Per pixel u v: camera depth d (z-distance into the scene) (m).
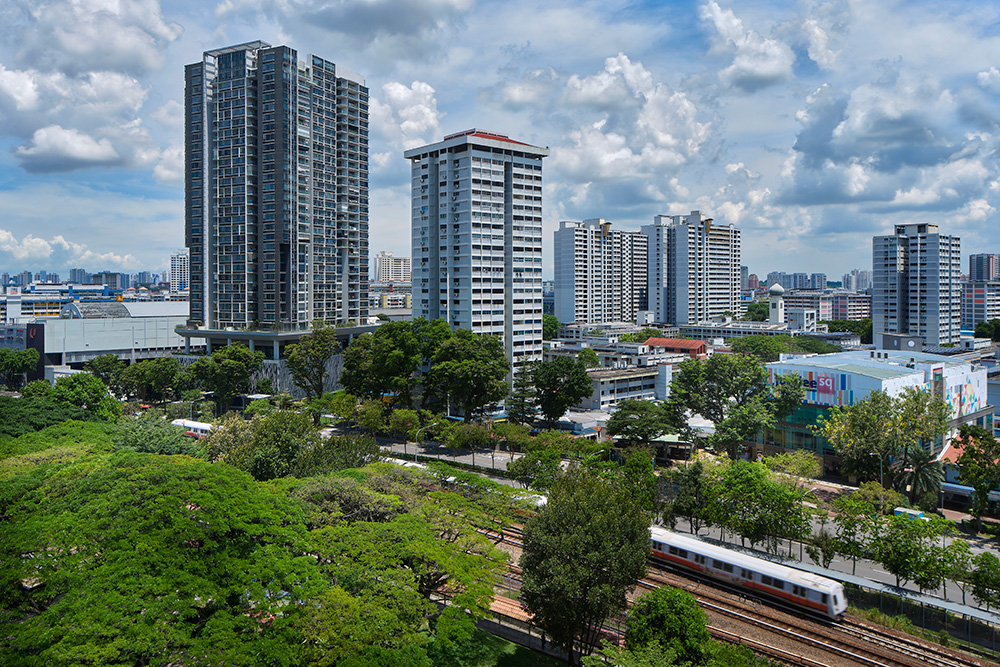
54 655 31.14
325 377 162.62
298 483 56.28
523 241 149.62
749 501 66.94
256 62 167.88
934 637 51.84
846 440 87.88
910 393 88.75
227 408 149.25
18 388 171.38
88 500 48.34
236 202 166.88
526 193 149.75
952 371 111.00
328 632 35.94
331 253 178.50
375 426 112.62
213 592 37.75
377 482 58.34
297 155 166.38
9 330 182.62
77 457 66.06
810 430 101.19
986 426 121.31
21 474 58.00
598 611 43.25
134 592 36.19
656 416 102.06
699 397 106.44
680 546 63.88
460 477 65.12
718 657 38.69
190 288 178.50
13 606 38.88
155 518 43.28
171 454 82.94
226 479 50.28
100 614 34.03
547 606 43.75
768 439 106.31
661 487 79.75
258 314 169.50
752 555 66.44
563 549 43.38
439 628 39.84
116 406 120.19
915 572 55.75
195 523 43.34
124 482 49.66
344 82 182.25
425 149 148.00
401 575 42.34
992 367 140.00
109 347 186.50
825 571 62.03
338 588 39.94
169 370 149.38
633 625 42.16
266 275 167.12
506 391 116.88
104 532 41.97
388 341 123.94
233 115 165.88
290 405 135.62
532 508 65.56
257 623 36.91
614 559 42.88
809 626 52.16
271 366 159.50
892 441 83.88
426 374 127.19
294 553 44.41
